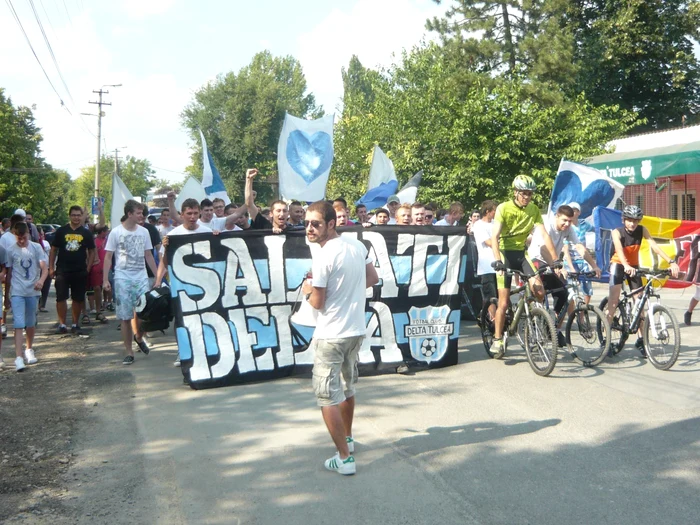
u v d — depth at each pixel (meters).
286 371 7.08
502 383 6.71
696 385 6.43
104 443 5.15
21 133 57.00
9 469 4.64
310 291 4.42
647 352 7.29
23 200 55.91
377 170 13.05
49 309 13.74
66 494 4.21
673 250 12.02
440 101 20.33
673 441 4.91
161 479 4.41
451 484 4.21
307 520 3.77
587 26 35.53
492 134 18.59
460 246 7.66
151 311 7.82
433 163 19.84
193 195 12.76
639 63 35.03
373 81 25.34
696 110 36.09
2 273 7.93
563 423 5.36
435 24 30.88
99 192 50.22
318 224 4.49
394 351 7.39
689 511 3.78
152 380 7.15
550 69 28.73
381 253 7.45
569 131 18.88
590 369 7.21
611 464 4.49
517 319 7.48
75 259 10.28
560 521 3.68
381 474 4.40
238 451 4.90
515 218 7.45
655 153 18.17
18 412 6.01
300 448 4.93
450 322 7.58
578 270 9.85
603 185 12.05
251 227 8.67
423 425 5.41
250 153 63.31
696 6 33.59
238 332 6.95
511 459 4.61
